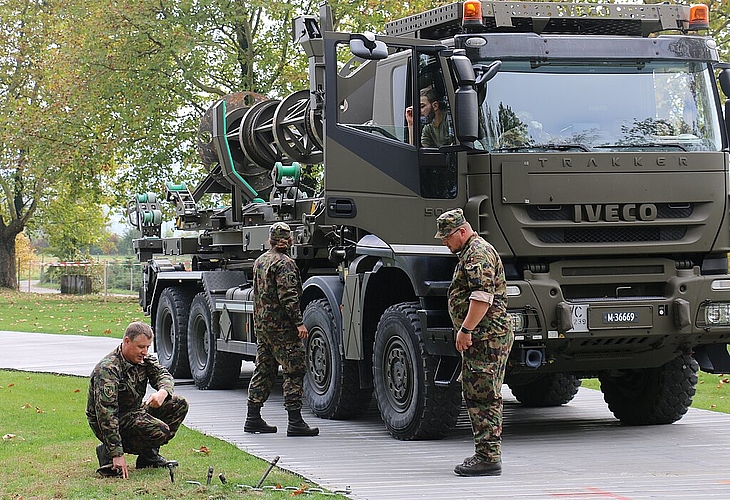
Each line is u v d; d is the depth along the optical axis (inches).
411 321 402.3
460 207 387.5
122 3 1381.6
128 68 1409.9
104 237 2413.9
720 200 400.5
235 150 601.9
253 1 1312.7
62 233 2255.2
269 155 578.2
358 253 433.1
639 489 306.3
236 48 1414.9
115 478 318.7
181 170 1451.8
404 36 450.6
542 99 393.4
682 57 407.5
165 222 794.8
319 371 478.6
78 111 1472.7
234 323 561.3
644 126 400.2
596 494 299.0
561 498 293.6
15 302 1617.9
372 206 405.1
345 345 449.7
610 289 394.3
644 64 404.2
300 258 486.0
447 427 401.1
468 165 386.9
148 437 331.3
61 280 1930.4
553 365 402.6
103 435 320.5
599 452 376.5
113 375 322.7
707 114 410.0
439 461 358.6
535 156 383.9
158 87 1398.9
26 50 1876.2
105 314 1288.1
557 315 379.2
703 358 431.8
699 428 435.5
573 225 384.8
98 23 1403.8
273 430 428.1
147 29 1378.0
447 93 392.2
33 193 2012.8
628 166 390.0
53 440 397.4
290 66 1405.0
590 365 405.7
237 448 384.2
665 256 400.5
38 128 1549.0
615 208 388.2
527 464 351.9
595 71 398.6
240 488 303.9
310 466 347.9
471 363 331.9
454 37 396.8
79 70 1435.8
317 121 499.8
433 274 392.5
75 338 921.5
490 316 331.9
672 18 426.6
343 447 390.3
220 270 630.5
